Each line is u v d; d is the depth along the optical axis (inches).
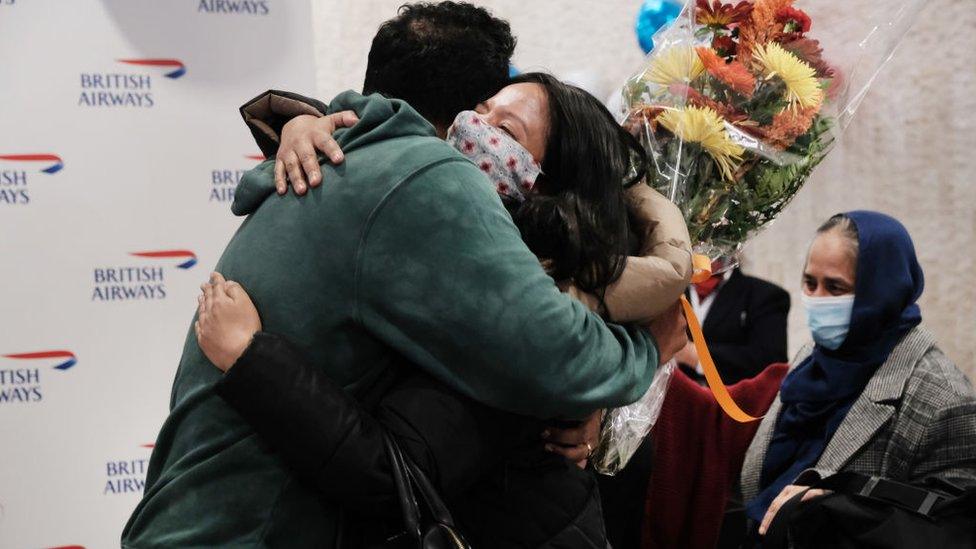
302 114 56.0
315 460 45.5
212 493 48.3
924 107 146.1
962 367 148.6
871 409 80.9
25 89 84.8
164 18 87.3
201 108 89.0
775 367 95.3
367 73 61.2
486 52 59.2
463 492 51.8
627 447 65.1
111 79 86.7
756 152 63.2
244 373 45.6
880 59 66.9
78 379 87.5
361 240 47.0
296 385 45.5
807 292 87.0
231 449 48.2
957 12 144.1
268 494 48.0
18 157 85.0
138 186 88.0
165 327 89.4
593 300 53.8
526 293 46.8
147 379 89.3
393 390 49.3
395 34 59.3
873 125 146.8
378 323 47.3
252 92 90.1
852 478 71.4
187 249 89.5
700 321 134.3
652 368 53.5
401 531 48.5
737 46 65.9
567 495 53.5
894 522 67.7
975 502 67.4
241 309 47.9
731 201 64.4
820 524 70.5
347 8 120.6
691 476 89.7
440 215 46.7
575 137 56.1
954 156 146.8
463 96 59.2
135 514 51.4
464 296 46.2
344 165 49.0
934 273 148.2
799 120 63.0
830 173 147.9
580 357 48.0
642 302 54.2
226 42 89.0
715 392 61.9
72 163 86.3
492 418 49.2
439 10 60.6
